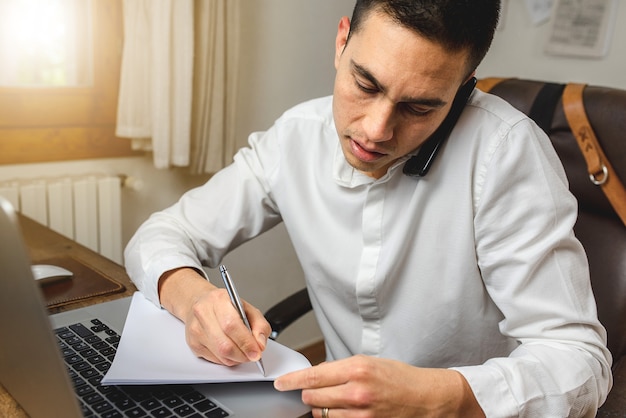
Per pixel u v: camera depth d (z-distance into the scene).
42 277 0.96
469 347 0.93
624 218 1.04
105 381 0.63
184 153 1.70
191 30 1.62
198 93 1.72
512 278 0.80
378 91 0.69
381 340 0.98
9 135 1.52
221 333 0.69
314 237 0.98
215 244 1.04
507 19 2.12
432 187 0.87
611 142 1.05
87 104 1.63
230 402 0.63
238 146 2.07
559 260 0.78
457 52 0.65
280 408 0.63
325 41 2.24
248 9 1.97
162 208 1.90
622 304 1.01
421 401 0.62
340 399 0.60
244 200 1.05
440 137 0.84
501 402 0.65
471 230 0.85
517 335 0.79
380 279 0.92
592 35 1.89
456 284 0.88
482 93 0.88
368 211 0.91
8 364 0.61
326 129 0.99
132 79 1.60
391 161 0.84
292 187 1.00
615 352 1.01
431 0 0.62
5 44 1.48
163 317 0.82
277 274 2.35
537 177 0.80
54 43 1.55
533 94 1.15
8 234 0.44
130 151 1.76
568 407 0.67
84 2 1.57
